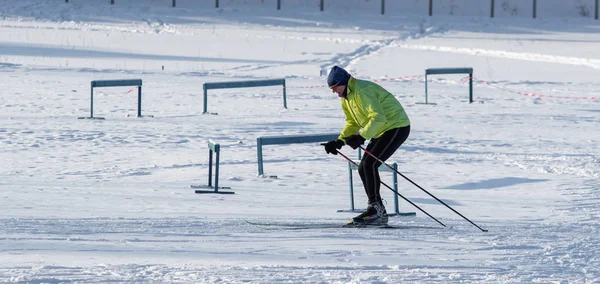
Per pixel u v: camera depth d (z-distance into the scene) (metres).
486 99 64.06
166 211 22.97
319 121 49.81
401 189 28.88
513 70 87.62
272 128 46.12
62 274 13.63
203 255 16.03
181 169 32.66
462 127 48.00
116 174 31.27
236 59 96.31
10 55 92.44
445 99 63.66
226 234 18.97
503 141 42.53
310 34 128.62
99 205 23.78
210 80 73.94
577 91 70.06
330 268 14.87
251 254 16.33
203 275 13.88
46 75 73.31
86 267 14.29
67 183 28.64
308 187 28.97
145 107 56.03
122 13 146.75
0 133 41.69
